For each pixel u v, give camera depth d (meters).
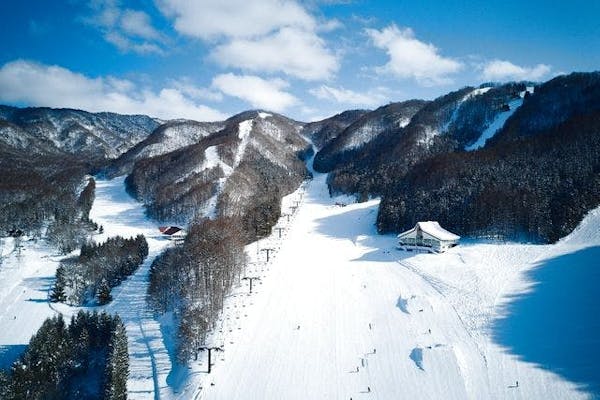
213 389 62.72
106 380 64.38
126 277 114.06
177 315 85.69
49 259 136.50
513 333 69.56
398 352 68.75
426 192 138.25
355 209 170.00
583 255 89.44
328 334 75.12
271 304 86.62
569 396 55.53
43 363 69.12
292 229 148.38
